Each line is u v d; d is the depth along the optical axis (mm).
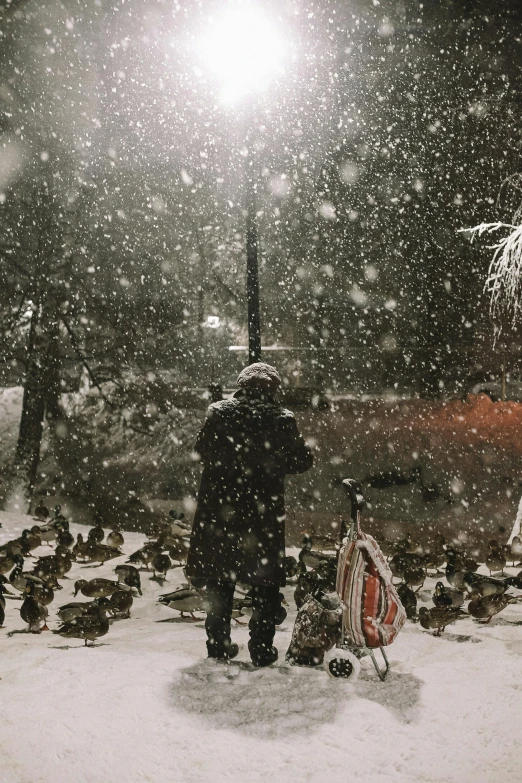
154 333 30297
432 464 25469
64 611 7930
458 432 27203
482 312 34781
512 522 21422
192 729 4227
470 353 34344
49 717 4359
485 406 29500
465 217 34906
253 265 10859
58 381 34000
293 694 4676
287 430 5758
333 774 3734
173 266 31047
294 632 5648
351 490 5383
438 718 4336
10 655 5863
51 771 3820
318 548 13328
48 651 5984
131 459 32281
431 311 35938
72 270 28719
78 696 4652
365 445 27781
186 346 34344
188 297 32156
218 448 5730
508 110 33531
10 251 28656
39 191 28062
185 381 34688
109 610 8125
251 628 5645
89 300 28984
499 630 6871
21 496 27547
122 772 3795
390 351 35594
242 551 5586
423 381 33969
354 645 5305
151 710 4449
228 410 5773
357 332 37688
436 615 6781
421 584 9641
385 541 12680
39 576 10062
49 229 27906
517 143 33500
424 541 20125
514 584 9023
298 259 37406
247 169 11281
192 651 6098
